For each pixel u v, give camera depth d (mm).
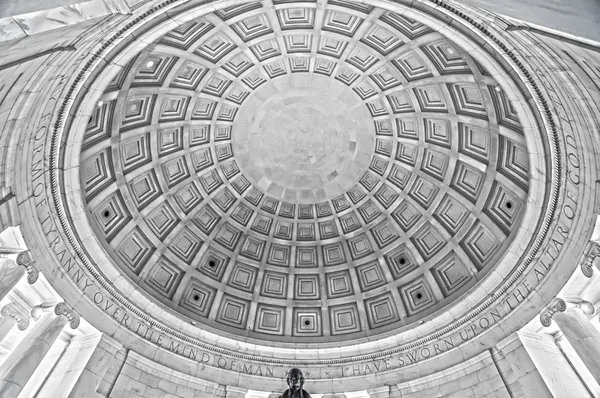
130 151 25531
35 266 17047
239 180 30797
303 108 29391
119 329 21828
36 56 12664
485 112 23719
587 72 13367
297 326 29422
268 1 21562
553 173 18938
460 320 23500
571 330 18125
